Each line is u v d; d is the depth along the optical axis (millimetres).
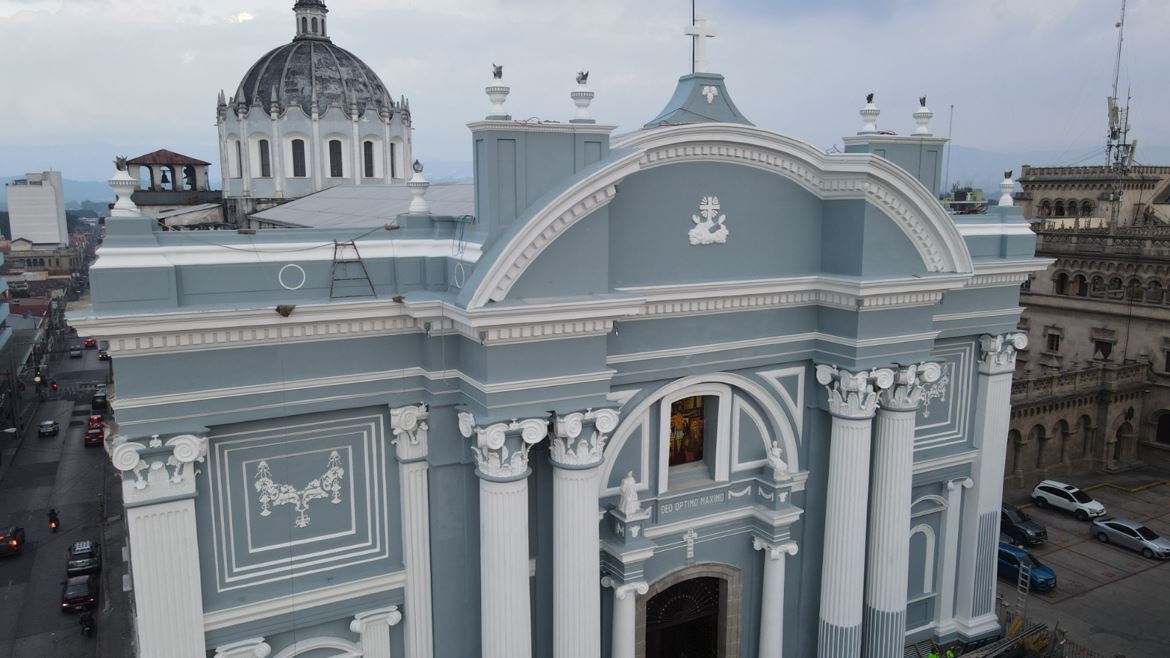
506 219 12344
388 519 13398
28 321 81812
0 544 36594
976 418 20031
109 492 45531
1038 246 44406
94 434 54938
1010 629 21312
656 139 13664
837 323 15945
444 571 13539
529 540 14086
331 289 12422
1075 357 42969
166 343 11141
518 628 13008
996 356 19703
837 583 16469
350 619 13352
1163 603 26562
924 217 15531
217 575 12219
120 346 10883
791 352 16234
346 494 13055
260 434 12258
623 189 13812
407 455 13117
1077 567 29281
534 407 12664
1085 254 42188
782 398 16469
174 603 11641
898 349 16156
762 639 16812
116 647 28312
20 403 66688
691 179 14469
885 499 16828
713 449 16203
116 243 11031
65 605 30641
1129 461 40125
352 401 12641
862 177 14930
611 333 14164
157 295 11148
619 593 14742
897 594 17094
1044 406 37375
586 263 12820
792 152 15086
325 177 39969
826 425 16734
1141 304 39875
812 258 16078
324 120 39406
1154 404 39688
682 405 16016
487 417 12359
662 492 15547
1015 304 19906
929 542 20172
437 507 13328
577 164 12836
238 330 11523
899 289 15445
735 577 16703
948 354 19438
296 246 12219
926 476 19453
